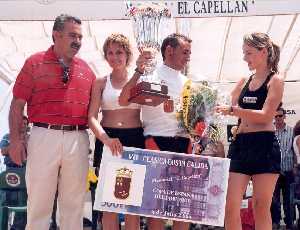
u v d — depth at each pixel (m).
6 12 4.41
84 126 3.80
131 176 3.53
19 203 5.96
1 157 7.04
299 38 6.45
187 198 3.51
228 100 3.79
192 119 3.67
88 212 7.35
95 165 3.99
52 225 6.31
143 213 3.51
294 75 8.41
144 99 3.55
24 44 6.43
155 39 3.61
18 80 3.74
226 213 3.80
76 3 4.43
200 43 6.49
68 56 3.73
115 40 3.86
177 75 3.92
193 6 4.48
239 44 6.49
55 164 3.66
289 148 7.22
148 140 3.83
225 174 3.52
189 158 3.54
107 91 3.87
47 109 3.66
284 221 7.41
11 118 3.72
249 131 3.80
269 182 3.74
